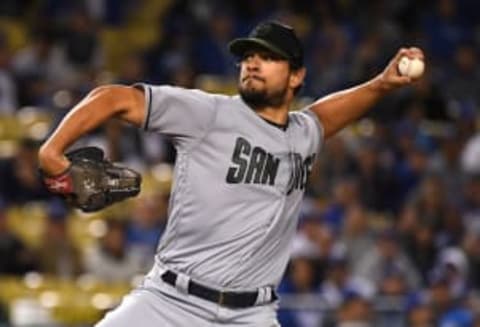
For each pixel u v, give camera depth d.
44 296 42.59
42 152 19.19
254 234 20.55
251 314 20.81
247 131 20.55
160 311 20.64
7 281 42.97
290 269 43.06
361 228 46.31
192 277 20.55
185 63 57.53
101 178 19.72
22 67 53.81
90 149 19.80
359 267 45.47
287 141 20.95
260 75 20.52
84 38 55.94
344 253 45.75
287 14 63.03
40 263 43.59
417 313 40.38
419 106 57.16
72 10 59.84
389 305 40.53
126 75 54.81
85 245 46.41
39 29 55.91
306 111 22.31
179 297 20.61
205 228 20.45
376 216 51.19
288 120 21.38
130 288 43.31
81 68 55.53
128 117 19.81
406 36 62.56
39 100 52.84
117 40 60.62
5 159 47.53
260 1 63.03
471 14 65.88
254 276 20.73
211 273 20.52
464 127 55.31
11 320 41.28
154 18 62.50
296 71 20.91
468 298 41.38
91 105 19.44
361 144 53.25
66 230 44.16
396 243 46.56
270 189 20.64
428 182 50.56
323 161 50.97
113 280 43.38
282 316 39.84
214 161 20.39
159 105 19.91
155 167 50.03
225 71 59.16
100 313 42.16
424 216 49.34
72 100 51.91
